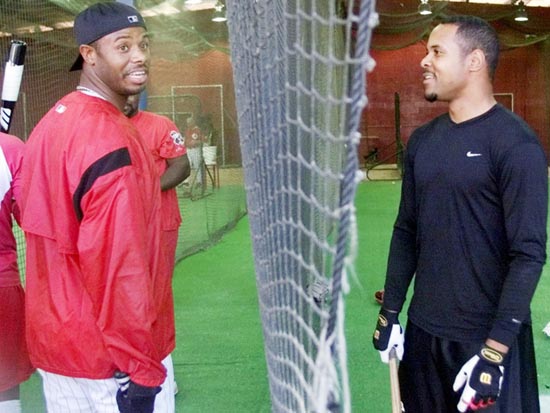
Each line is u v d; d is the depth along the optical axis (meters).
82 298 1.65
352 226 0.70
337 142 0.73
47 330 1.68
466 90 1.82
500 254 1.80
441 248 1.87
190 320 4.59
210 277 5.85
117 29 1.74
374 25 0.65
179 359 3.83
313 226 0.87
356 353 3.84
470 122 1.80
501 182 1.74
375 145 18.84
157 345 1.80
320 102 0.80
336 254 0.72
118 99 1.81
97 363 1.65
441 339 1.89
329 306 0.76
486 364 1.70
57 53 9.65
